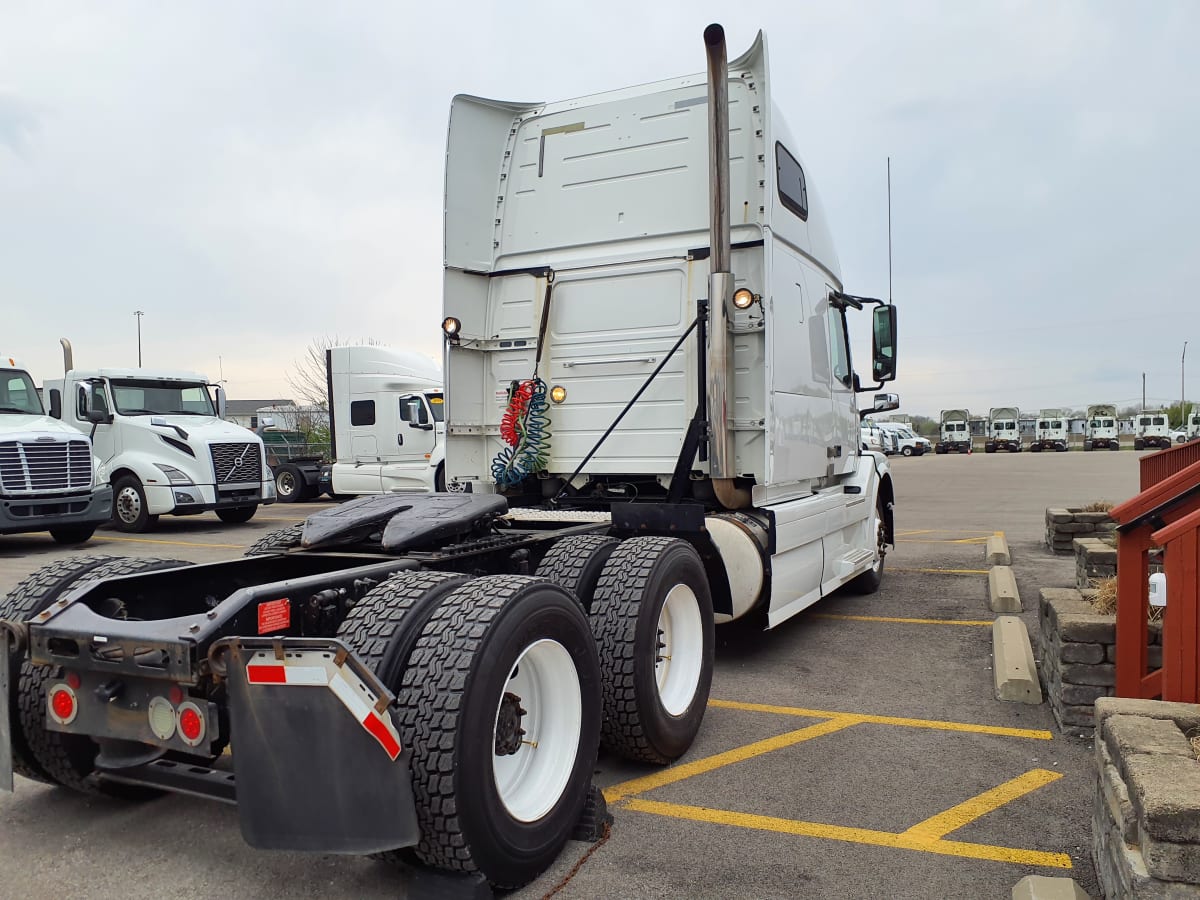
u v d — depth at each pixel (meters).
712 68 5.21
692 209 6.02
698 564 4.59
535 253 6.56
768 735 4.69
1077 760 4.27
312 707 2.69
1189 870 2.25
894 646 6.54
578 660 3.43
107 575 3.81
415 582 3.24
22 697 3.48
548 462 6.36
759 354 5.60
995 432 64.75
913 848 3.37
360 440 18.05
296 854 3.39
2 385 13.48
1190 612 3.36
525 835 3.03
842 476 7.79
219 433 15.55
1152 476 8.16
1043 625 5.38
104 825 3.67
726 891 3.06
